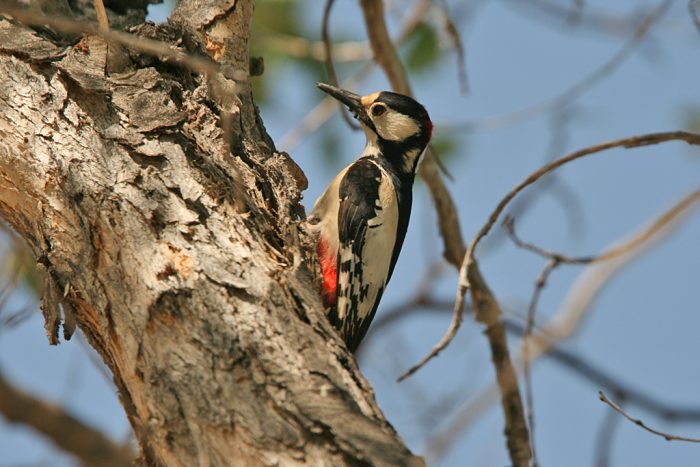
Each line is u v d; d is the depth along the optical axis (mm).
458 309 7477
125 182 6324
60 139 6641
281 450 5031
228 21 8375
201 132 7301
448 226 10398
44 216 6434
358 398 5441
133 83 7148
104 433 8500
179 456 5238
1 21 7551
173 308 5652
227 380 5316
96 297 5977
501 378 9336
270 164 7844
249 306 5688
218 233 6180
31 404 8195
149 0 9875
